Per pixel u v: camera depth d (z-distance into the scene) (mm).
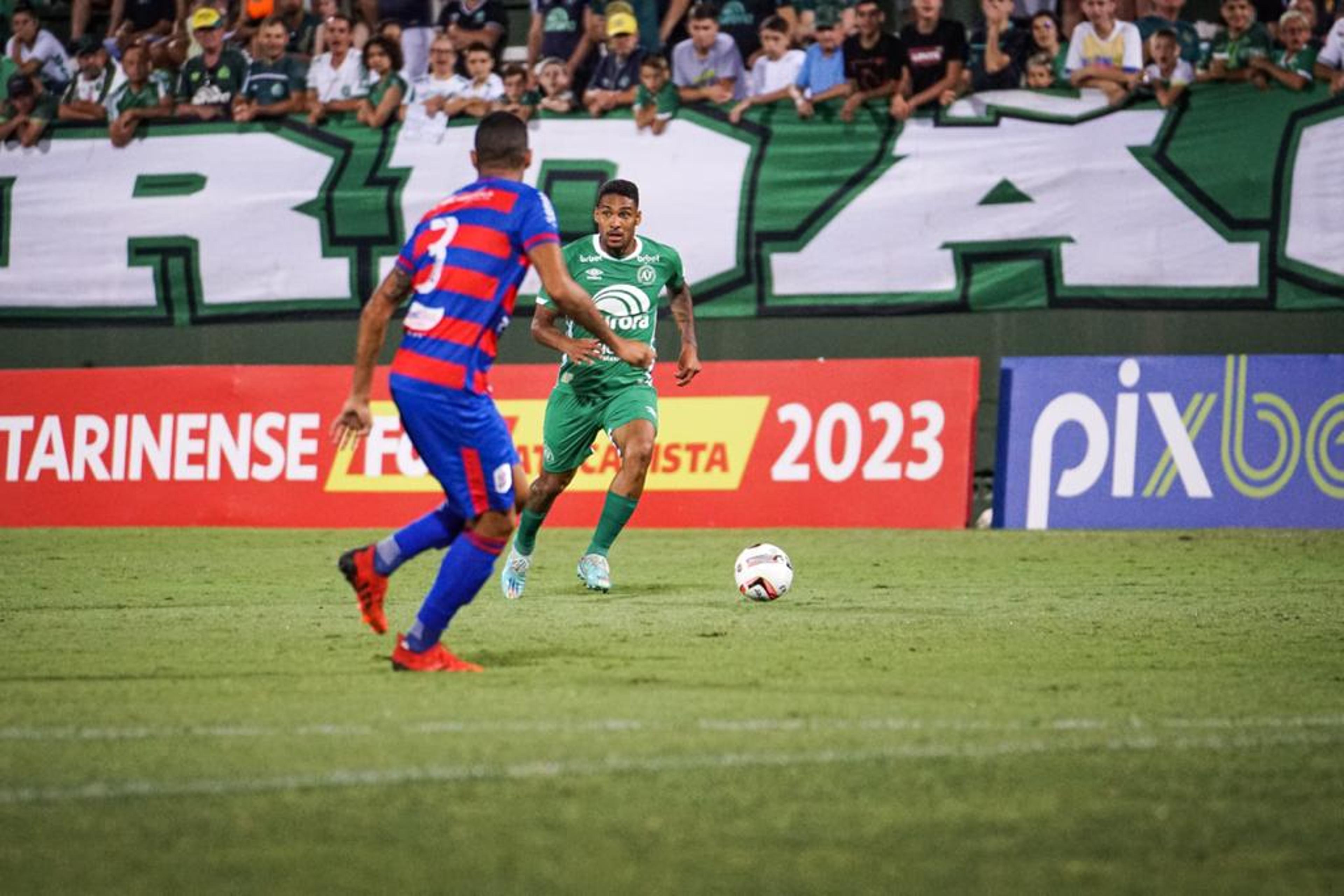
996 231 58688
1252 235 56656
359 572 22016
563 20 62375
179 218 64875
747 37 61031
